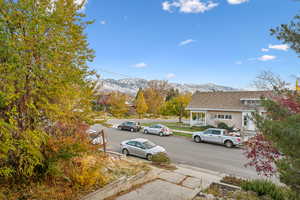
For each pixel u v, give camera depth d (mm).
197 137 15484
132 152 11047
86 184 4859
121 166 6969
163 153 9609
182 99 30984
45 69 4004
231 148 13375
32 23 3734
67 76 4199
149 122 33469
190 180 6688
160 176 6973
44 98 3953
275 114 3646
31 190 4266
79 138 5051
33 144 3910
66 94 4188
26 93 4000
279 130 2873
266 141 4789
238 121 20750
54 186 4605
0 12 3621
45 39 4008
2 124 3197
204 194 5371
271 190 5391
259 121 3592
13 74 3479
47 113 4227
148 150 10375
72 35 4645
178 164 9695
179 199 5023
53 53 3936
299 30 3340
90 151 5730
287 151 2879
